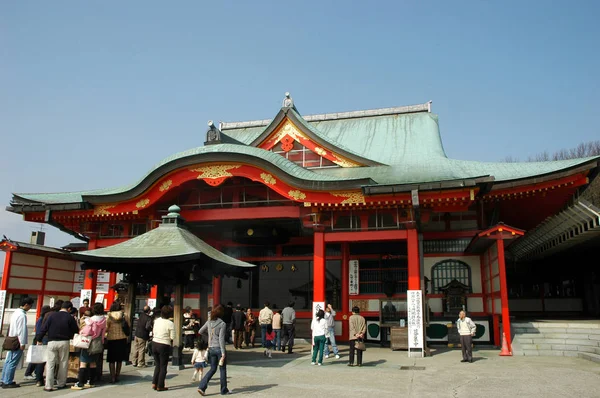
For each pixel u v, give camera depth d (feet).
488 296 76.02
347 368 54.13
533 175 68.23
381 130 104.42
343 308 84.38
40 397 38.81
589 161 66.69
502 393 39.55
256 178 70.79
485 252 77.20
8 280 81.41
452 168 77.71
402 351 70.18
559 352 63.05
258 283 93.86
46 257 89.61
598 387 41.60
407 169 79.10
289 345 69.26
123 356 45.60
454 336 74.08
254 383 45.03
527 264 115.75
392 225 68.39
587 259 98.84
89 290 81.00
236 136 114.01
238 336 74.69
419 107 107.45
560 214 78.89
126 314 54.70
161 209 78.23
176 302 53.88
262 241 85.51
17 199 81.51
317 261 68.59
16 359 43.14
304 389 41.96
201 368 43.57
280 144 87.81
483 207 80.18
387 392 40.47
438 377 47.39
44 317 46.50
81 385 42.32
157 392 40.83
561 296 111.24
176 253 49.83
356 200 67.62
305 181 67.92
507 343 63.46
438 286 80.94
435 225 82.64
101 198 76.59
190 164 72.13
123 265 53.42
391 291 81.76
